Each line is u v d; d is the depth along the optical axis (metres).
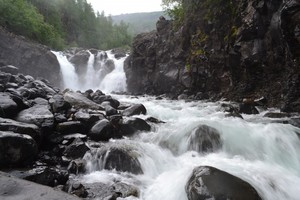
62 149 7.39
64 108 9.67
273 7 13.63
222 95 17.83
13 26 28.42
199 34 20.62
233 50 16.27
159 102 17.05
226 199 4.61
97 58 35.91
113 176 6.38
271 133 8.27
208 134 7.77
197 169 5.50
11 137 5.73
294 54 12.26
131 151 7.13
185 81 21.25
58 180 5.55
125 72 31.95
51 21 55.47
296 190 5.68
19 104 8.52
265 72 14.81
